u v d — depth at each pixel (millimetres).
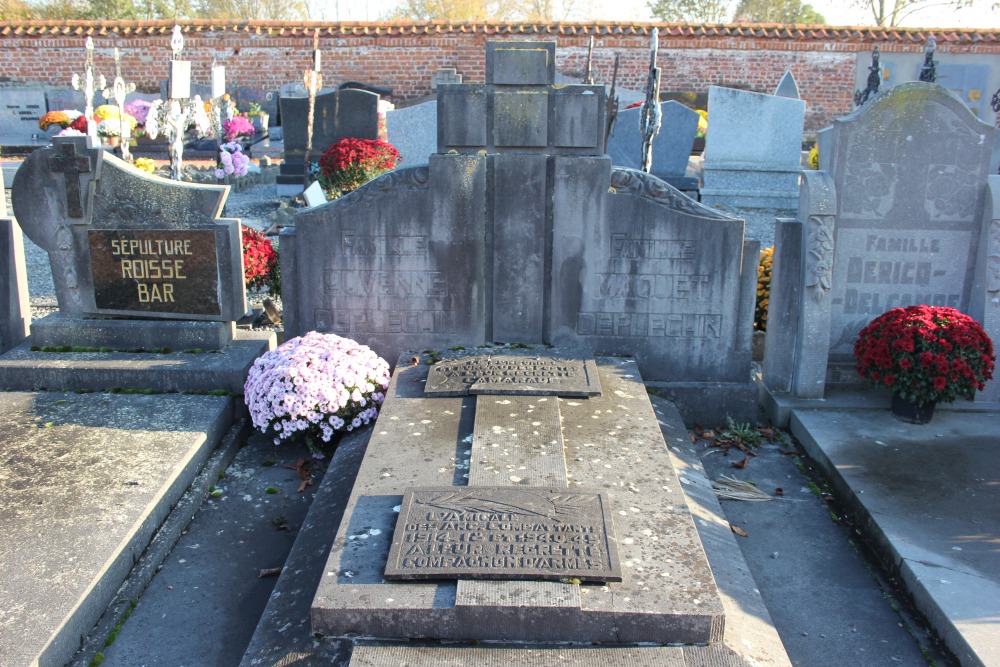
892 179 5727
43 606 3371
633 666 2953
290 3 36406
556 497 3717
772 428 5836
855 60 19891
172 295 5930
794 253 5738
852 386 6090
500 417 4633
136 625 3678
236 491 4895
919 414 5512
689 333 5770
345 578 3238
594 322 5781
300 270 5785
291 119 13531
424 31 20047
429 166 5520
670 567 3316
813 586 4078
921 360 5324
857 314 5992
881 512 4414
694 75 20344
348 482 4441
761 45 20016
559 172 5488
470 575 3195
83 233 5879
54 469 4488
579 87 5363
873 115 5605
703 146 17516
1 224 5977
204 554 4258
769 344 5984
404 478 4000
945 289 5926
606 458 4223
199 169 14766
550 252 5684
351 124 13383
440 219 5617
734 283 5645
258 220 11336
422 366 5527
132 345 5938
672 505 3801
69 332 5941
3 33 19953
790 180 13320
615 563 3262
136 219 5805
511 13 36281
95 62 20359
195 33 20250
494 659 2990
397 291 5785
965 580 3814
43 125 16125
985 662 3289
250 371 5406
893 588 4059
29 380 5621
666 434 5129
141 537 4051
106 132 13445
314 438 5238
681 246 5586
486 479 3936
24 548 3754
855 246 5863
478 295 5770
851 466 4934
